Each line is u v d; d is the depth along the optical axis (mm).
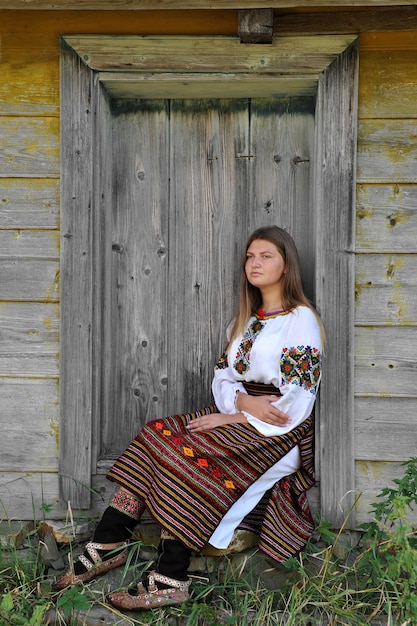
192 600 2445
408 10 2570
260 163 2865
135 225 2898
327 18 2590
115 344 2924
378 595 2482
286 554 2479
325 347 2658
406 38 2611
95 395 2748
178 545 2389
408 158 2645
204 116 2873
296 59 2611
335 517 2678
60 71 2654
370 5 2385
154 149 2881
